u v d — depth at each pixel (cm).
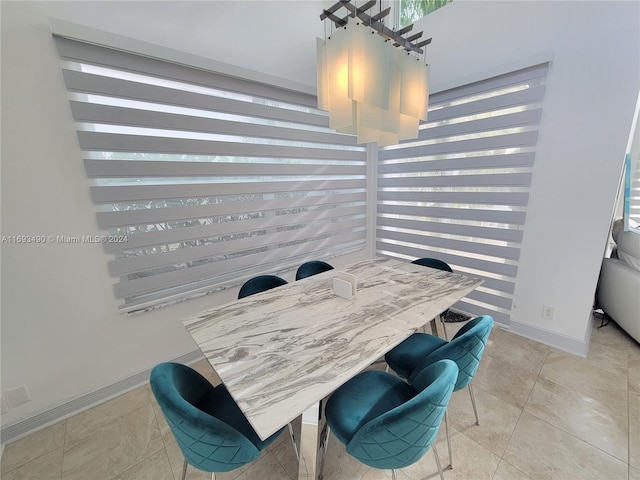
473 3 215
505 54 206
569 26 178
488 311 256
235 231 223
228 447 86
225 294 228
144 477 132
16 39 134
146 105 171
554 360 201
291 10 223
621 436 141
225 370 100
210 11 186
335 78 123
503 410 160
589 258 193
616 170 175
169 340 204
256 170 226
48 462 141
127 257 178
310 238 280
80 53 147
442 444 142
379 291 164
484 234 247
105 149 161
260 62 214
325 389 89
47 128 146
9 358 149
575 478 124
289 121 239
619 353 204
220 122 201
